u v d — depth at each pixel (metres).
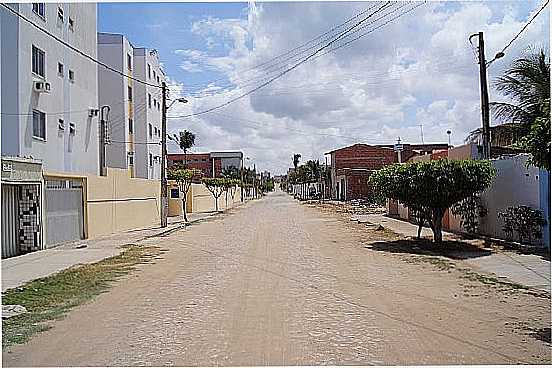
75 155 30.77
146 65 52.06
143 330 8.64
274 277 13.88
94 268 16.12
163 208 33.38
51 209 21.89
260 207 66.00
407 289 12.14
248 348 7.54
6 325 9.10
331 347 7.57
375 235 26.19
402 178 20.38
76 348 7.69
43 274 15.01
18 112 24.20
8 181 18.14
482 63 21.19
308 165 117.62
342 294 11.55
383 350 7.43
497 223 20.81
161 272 15.15
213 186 59.72
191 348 7.58
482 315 9.58
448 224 26.58
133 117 51.44
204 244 22.94
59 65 28.67
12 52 24.11
